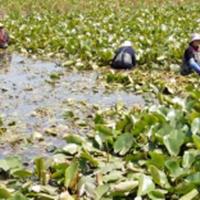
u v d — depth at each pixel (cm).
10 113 1278
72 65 1881
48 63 1948
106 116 1247
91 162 878
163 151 931
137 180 796
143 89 1521
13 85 1586
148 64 1833
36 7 3591
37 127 1166
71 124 1188
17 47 2248
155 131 962
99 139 969
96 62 1903
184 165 843
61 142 1066
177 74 1709
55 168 842
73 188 794
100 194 756
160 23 2809
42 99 1422
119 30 2486
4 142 1059
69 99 1412
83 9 3616
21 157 977
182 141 902
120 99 1439
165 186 779
